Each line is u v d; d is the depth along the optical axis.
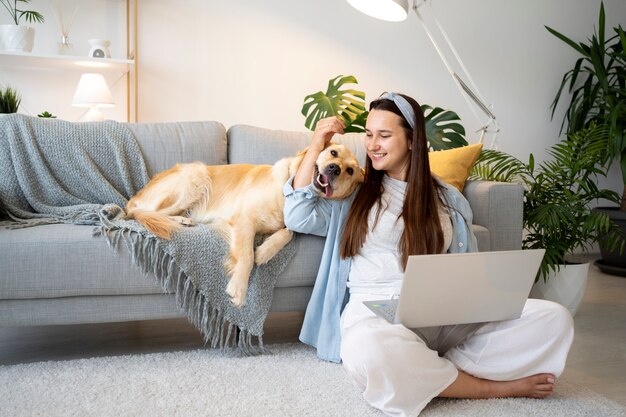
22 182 2.12
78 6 3.37
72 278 1.79
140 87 3.53
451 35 4.14
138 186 2.33
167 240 1.86
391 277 1.70
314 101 3.34
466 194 2.44
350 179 1.83
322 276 1.90
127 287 1.84
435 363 1.49
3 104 2.89
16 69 3.32
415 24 4.05
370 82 4.00
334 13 3.86
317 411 1.50
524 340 1.59
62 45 3.27
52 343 2.14
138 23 3.48
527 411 1.54
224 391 1.62
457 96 4.22
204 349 2.01
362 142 2.70
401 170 1.80
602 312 2.80
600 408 1.58
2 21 3.26
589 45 4.53
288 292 2.00
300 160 2.01
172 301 1.91
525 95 4.39
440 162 2.46
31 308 1.80
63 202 2.18
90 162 2.24
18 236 1.79
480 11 4.20
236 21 3.66
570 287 2.68
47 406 1.50
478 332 1.64
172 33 3.55
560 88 4.21
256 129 2.57
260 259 1.91
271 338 2.23
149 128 2.43
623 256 3.64
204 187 2.15
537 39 4.37
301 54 3.82
